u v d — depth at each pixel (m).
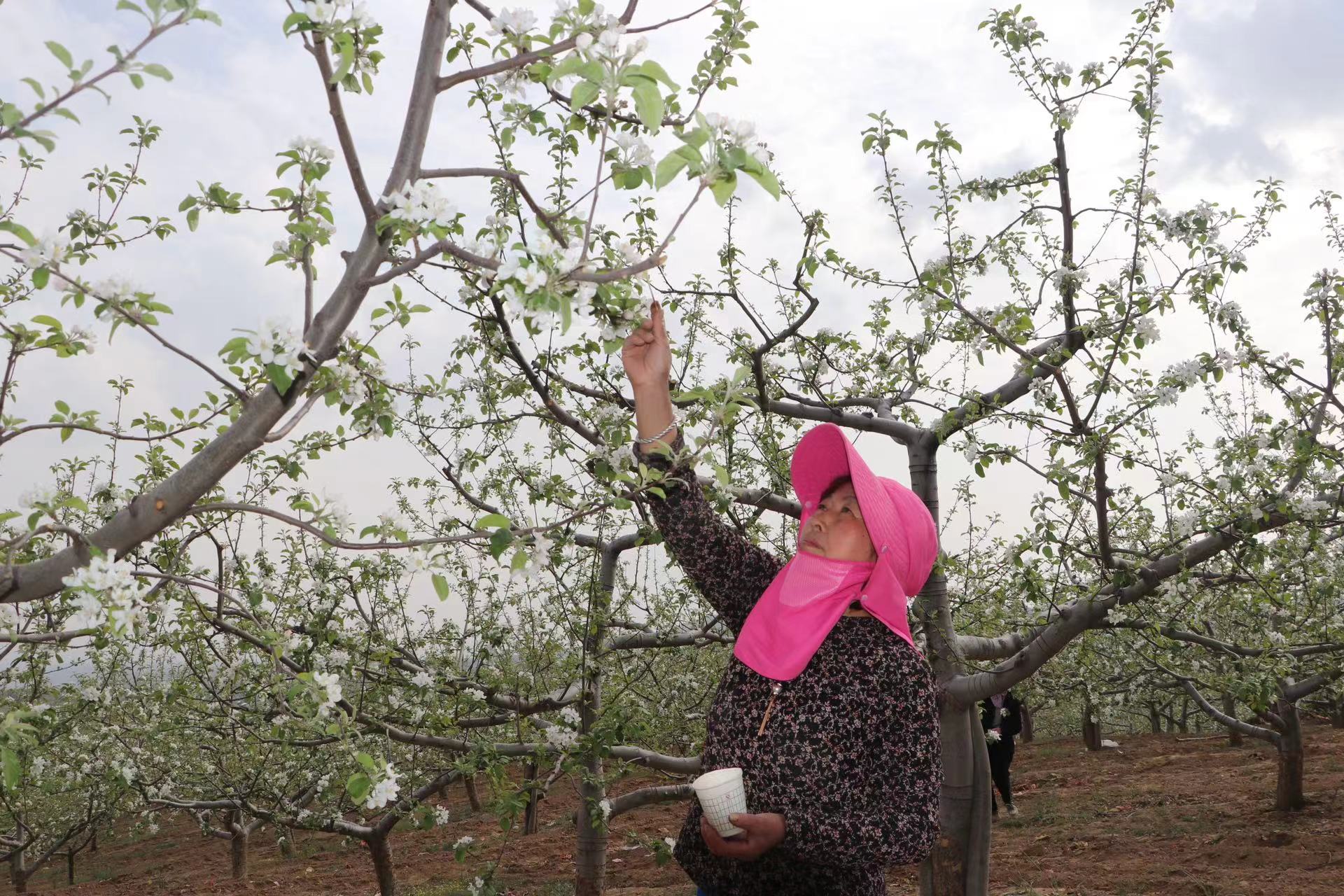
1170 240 4.85
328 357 1.81
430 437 4.87
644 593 6.65
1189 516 5.12
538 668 5.74
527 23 2.02
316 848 18.17
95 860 19.72
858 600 2.14
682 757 6.18
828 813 1.94
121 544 1.73
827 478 2.35
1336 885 9.17
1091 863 11.20
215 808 8.25
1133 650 7.49
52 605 2.93
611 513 5.18
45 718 2.83
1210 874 10.12
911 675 2.05
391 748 6.25
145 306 1.79
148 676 7.47
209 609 3.28
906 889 10.80
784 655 2.06
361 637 5.25
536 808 16.88
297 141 1.99
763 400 4.44
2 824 12.09
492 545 1.96
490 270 1.76
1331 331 5.61
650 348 2.26
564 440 4.76
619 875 12.98
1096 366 4.64
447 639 5.73
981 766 5.79
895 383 6.58
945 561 5.78
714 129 1.64
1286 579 6.00
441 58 1.95
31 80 1.42
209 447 1.75
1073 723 26.84
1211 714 12.42
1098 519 4.91
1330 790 13.23
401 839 17.77
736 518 4.35
